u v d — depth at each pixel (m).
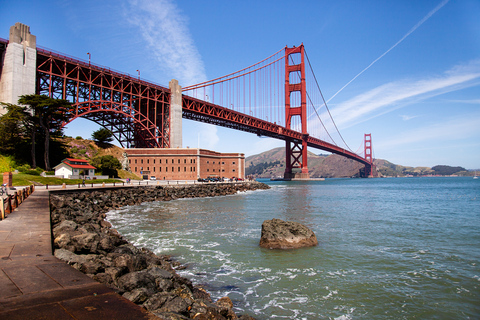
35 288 6.41
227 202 53.16
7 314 5.05
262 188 104.62
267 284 13.82
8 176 43.03
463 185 150.50
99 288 6.53
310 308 11.53
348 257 18.08
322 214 37.78
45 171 66.25
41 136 73.94
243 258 17.78
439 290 13.21
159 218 32.91
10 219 16.20
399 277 14.77
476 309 11.49
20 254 9.34
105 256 12.13
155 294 8.88
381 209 44.56
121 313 5.26
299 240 20.39
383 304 11.89
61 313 5.19
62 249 11.26
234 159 113.38
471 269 15.94
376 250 19.75
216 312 9.16
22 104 66.25
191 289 12.18
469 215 37.94
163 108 108.00
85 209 32.50
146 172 98.06
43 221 15.62
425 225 29.73
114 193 48.16
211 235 24.05
